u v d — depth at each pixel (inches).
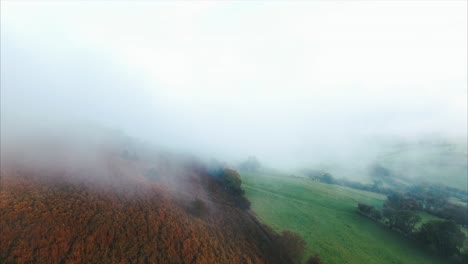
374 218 3152.1
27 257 1424.7
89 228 1742.1
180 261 1716.3
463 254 2421.3
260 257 2001.7
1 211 1662.2
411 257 2443.4
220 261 1833.2
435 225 2613.2
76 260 1494.8
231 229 2293.3
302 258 2092.8
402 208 3636.8
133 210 2107.5
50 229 1637.6
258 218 2662.4
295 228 2600.9
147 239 1815.9
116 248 1654.8
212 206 2657.5
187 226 2116.1
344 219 3065.9
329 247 2362.2
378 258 2342.5
